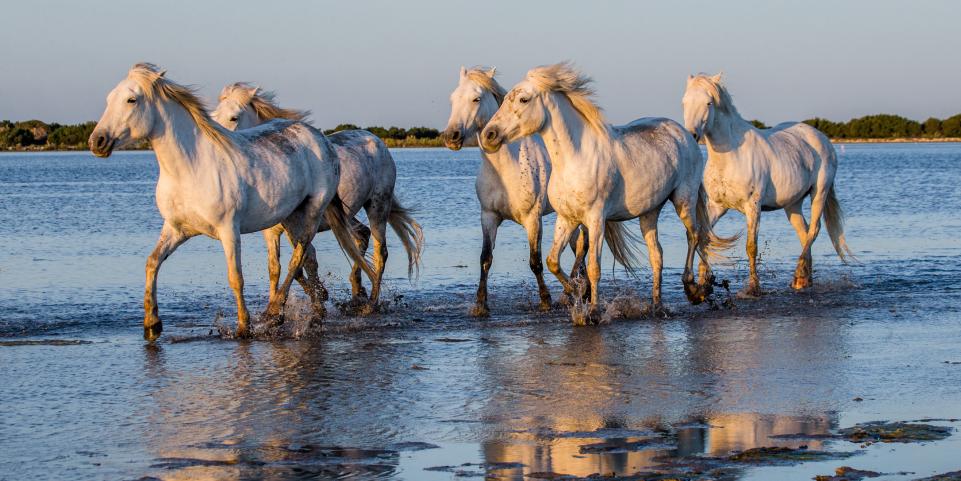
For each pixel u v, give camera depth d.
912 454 7.57
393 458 7.69
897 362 10.84
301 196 13.36
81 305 15.53
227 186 12.36
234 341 12.51
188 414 8.94
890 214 32.34
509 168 14.25
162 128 12.01
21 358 11.38
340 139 15.15
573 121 13.38
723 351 11.57
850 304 15.17
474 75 14.38
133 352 11.77
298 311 14.45
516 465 7.48
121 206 37.03
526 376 10.38
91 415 8.91
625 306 14.40
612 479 7.07
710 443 7.96
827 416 8.70
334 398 9.51
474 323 13.85
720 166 16.22
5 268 19.83
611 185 13.55
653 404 9.18
